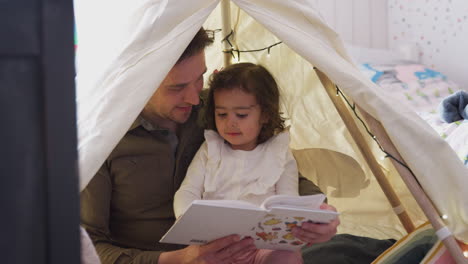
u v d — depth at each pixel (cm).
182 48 113
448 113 257
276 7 124
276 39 164
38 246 55
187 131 143
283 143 146
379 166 152
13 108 54
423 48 356
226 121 139
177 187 141
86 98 113
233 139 140
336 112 160
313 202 111
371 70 328
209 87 150
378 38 368
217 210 102
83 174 101
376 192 171
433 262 128
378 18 366
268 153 144
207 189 138
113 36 125
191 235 112
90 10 220
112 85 109
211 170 140
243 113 139
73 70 56
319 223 114
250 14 121
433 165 123
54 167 55
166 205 138
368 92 122
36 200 55
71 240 56
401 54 359
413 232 145
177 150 142
